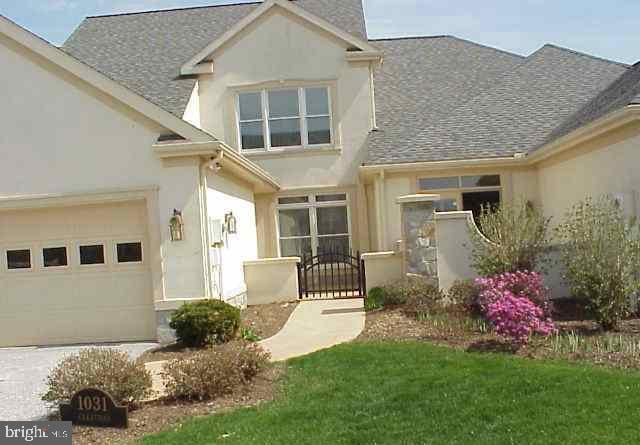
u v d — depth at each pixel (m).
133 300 12.91
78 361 7.93
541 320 9.86
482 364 8.39
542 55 20.88
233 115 19.83
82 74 12.65
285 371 9.12
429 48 23.91
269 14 19.83
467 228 13.25
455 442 6.11
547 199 17.12
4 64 12.91
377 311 13.34
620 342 9.28
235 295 15.10
